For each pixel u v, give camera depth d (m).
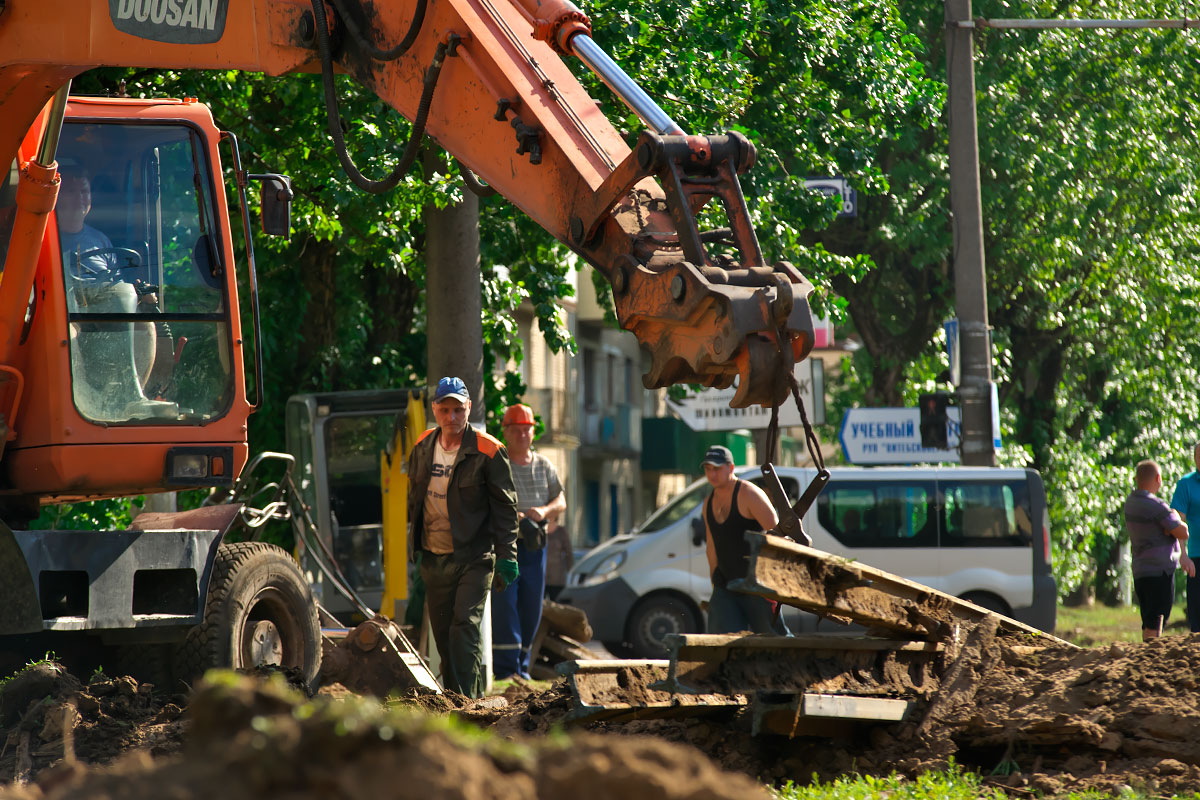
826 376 102.38
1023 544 53.19
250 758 7.33
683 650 17.56
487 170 19.83
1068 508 80.81
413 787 7.16
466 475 27.45
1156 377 83.19
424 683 27.14
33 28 22.25
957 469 53.75
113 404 24.19
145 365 24.53
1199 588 41.28
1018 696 18.72
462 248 38.41
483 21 20.03
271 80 43.94
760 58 51.06
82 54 22.19
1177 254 81.38
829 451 111.44
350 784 7.17
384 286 57.78
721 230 17.44
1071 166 77.31
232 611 24.27
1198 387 85.06
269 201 26.36
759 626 28.09
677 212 16.95
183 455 24.66
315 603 26.72
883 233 75.25
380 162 41.16
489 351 55.06
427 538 28.06
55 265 23.77
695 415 57.78
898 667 19.52
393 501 37.84
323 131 44.19
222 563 24.72
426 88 19.92
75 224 24.23
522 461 37.84
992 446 50.12
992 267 79.19
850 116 56.94
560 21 18.84
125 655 24.38
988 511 53.44
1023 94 79.00
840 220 77.56
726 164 17.42
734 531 28.03
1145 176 80.00
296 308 54.81
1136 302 79.69
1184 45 81.06
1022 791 16.36
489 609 34.59
